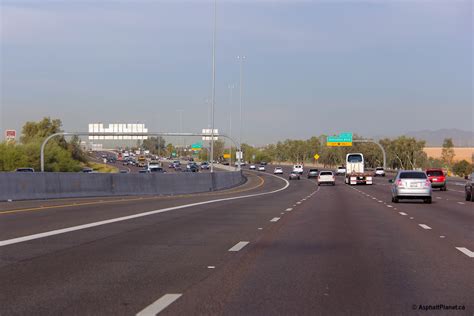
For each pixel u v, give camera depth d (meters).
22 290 10.29
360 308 9.09
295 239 17.69
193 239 17.50
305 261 13.53
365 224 22.72
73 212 26.84
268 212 28.77
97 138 82.38
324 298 9.75
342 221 24.05
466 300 9.64
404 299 9.70
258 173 137.75
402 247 16.00
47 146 115.38
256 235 18.67
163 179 54.47
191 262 13.33
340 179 111.25
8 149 106.25
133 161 170.12
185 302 9.41
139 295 9.91
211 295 9.93
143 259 13.71
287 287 10.61
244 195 51.25
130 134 71.31
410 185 37.22
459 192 56.88
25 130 140.62
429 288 10.57
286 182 95.50
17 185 36.59
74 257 13.95
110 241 16.88
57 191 40.06
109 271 12.16
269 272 12.11
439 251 15.25
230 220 24.00
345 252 15.01
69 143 144.38
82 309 8.95
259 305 9.24
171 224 22.00
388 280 11.30
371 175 84.00
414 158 151.50
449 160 159.88
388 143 164.12
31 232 18.80
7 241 16.62
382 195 51.38
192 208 30.95
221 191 64.56
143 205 32.72
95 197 42.50
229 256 14.24
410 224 22.81
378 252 15.03
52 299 9.60
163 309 8.95
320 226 21.80
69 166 117.75
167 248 15.55
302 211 29.92
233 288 10.51
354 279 11.39
